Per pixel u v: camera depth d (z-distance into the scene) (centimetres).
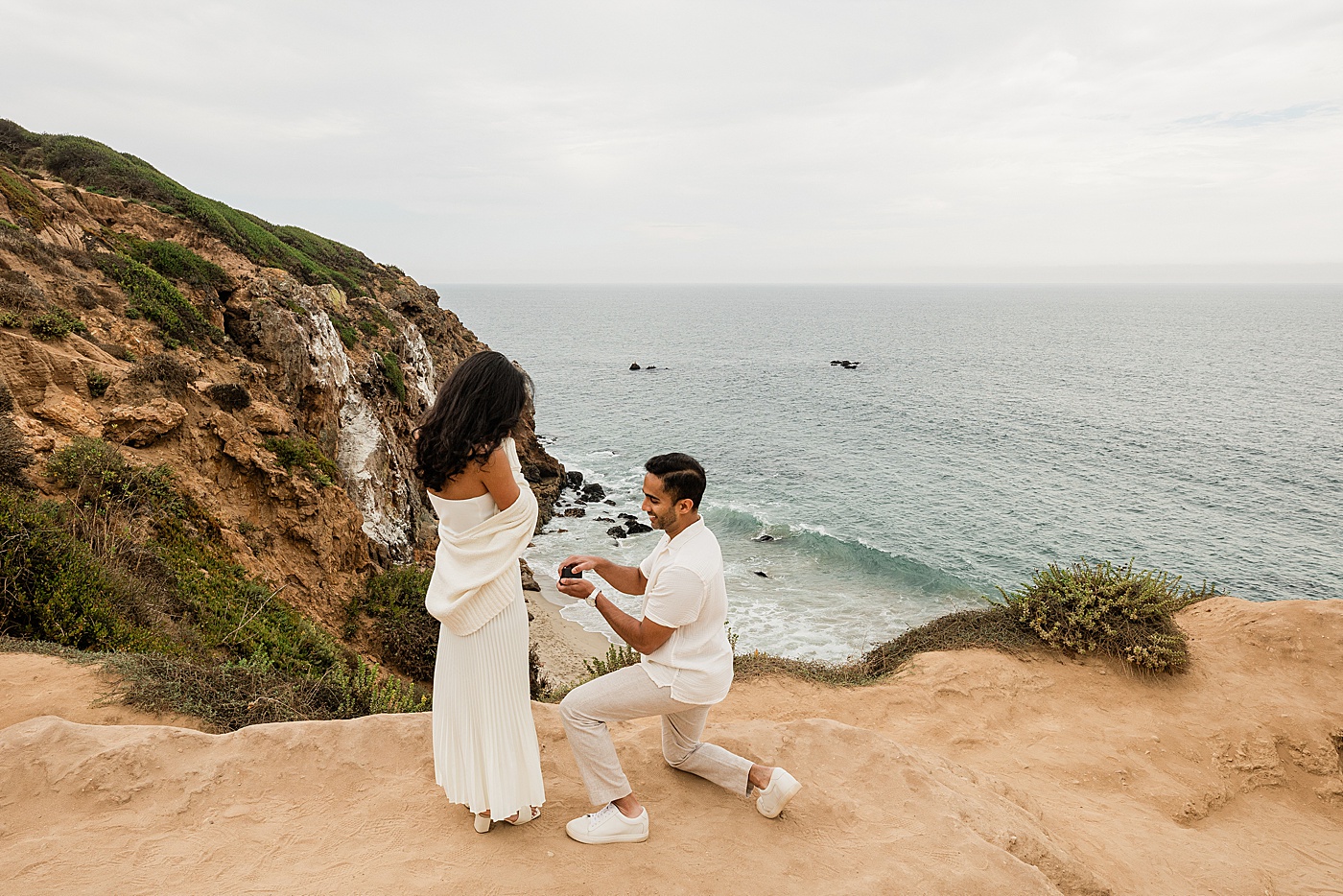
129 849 292
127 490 1055
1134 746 756
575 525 3394
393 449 2334
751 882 308
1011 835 393
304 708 694
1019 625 976
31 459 988
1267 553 3047
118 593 821
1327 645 877
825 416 6247
